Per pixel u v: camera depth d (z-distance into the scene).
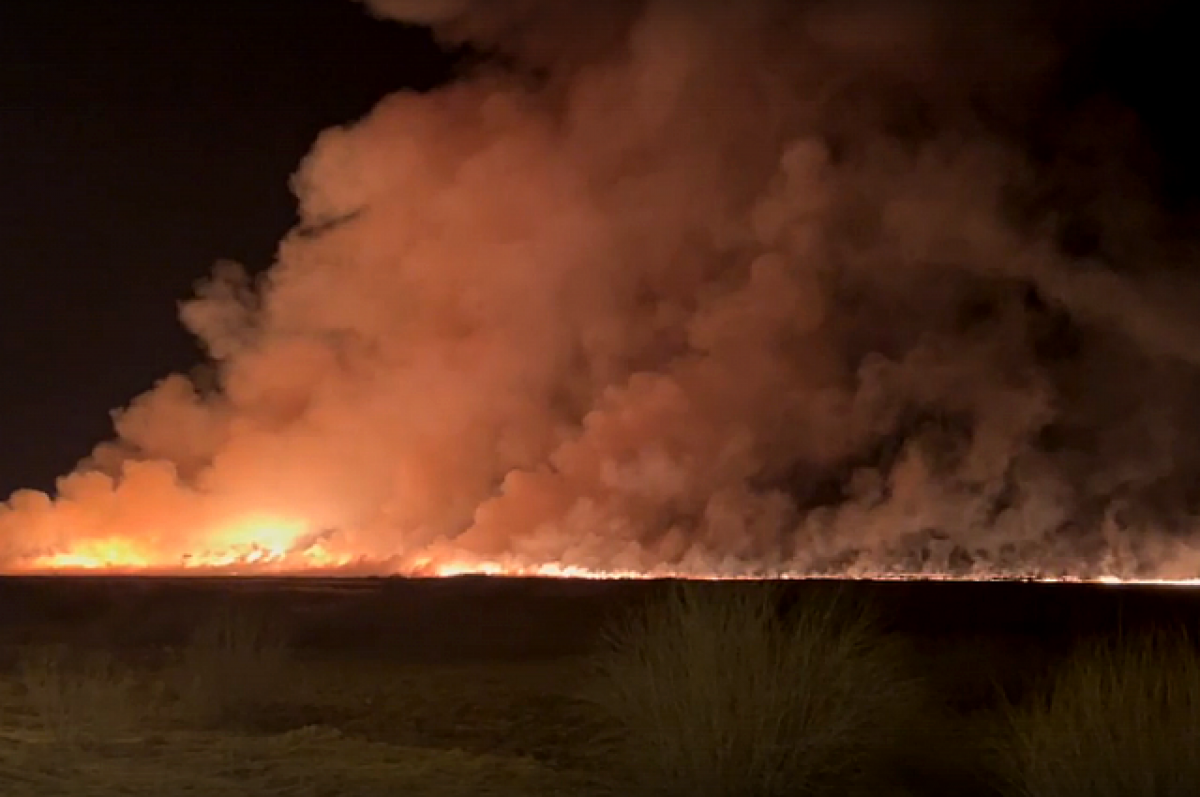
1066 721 8.55
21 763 9.37
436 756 10.26
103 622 23.38
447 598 27.16
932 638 19.11
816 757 9.12
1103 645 10.48
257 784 8.97
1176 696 8.36
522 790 8.94
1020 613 24.33
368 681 14.88
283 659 14.12
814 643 9.34
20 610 26.20
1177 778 7.96
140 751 10.13
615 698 9.87
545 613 23.66
